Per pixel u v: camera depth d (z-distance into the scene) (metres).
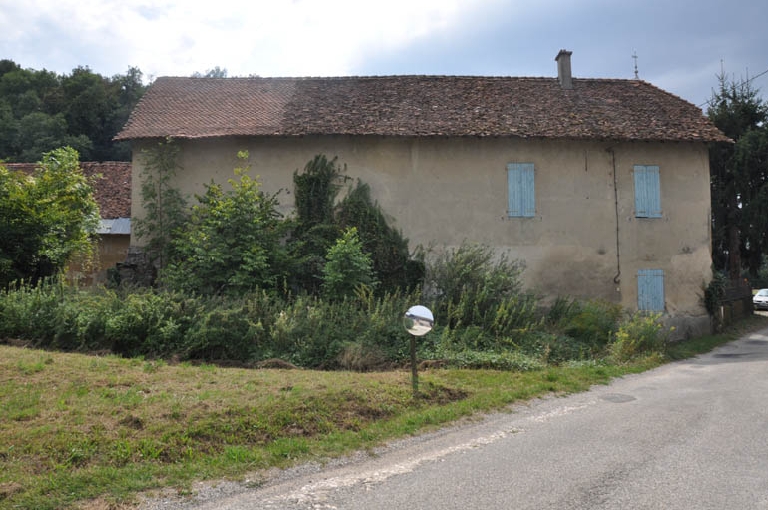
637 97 19.27
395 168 16.86
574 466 5.10
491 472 4.97
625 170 17.56
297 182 16.48
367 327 12.08
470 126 16.70
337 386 7.76
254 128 16.31
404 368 10.86
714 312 18.16
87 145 39.62
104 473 4.73
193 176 16.47
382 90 18.64
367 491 4.54
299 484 4.77
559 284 17.05
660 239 17.58
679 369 11.79
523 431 6.55
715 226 27.52
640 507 4.10
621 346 13.04
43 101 43.62
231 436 5.80
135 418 5.87
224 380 7.94
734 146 26.45
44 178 14.66
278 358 10.89
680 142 17.56
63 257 14.63
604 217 17.36
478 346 12.66
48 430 5.44
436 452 5.71
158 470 4.91
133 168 16.33
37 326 10.66
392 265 16.25
